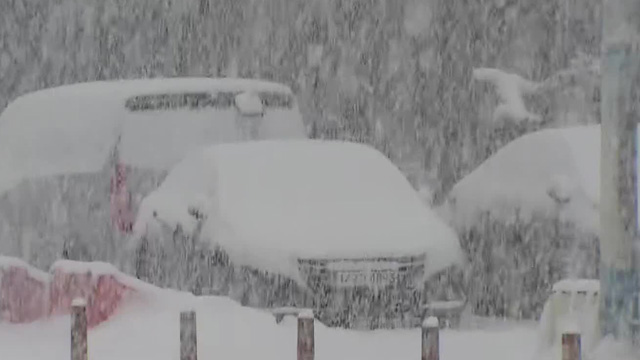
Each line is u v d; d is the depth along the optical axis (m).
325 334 26.38
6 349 25.38
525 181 31.58
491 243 31.91
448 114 47.19
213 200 30.06
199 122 35.78
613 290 21.77
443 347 25.97
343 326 28.20
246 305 28.55
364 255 28.36
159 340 24.89
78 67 59.59
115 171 34.91
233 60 56.62
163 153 35.09
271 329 25.67
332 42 53.41
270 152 31.39
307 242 28.50
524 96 45.72
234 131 36.00
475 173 33.19
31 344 25.92
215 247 29.17
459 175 45.22
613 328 21.75
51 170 35.50
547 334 23.28
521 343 26.34
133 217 34.44
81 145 35.38
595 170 30.84
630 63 21.55
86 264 27.36
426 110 48.69
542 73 52.28
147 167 34.91
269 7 55.25
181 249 30.27
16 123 37.28
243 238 28.75
